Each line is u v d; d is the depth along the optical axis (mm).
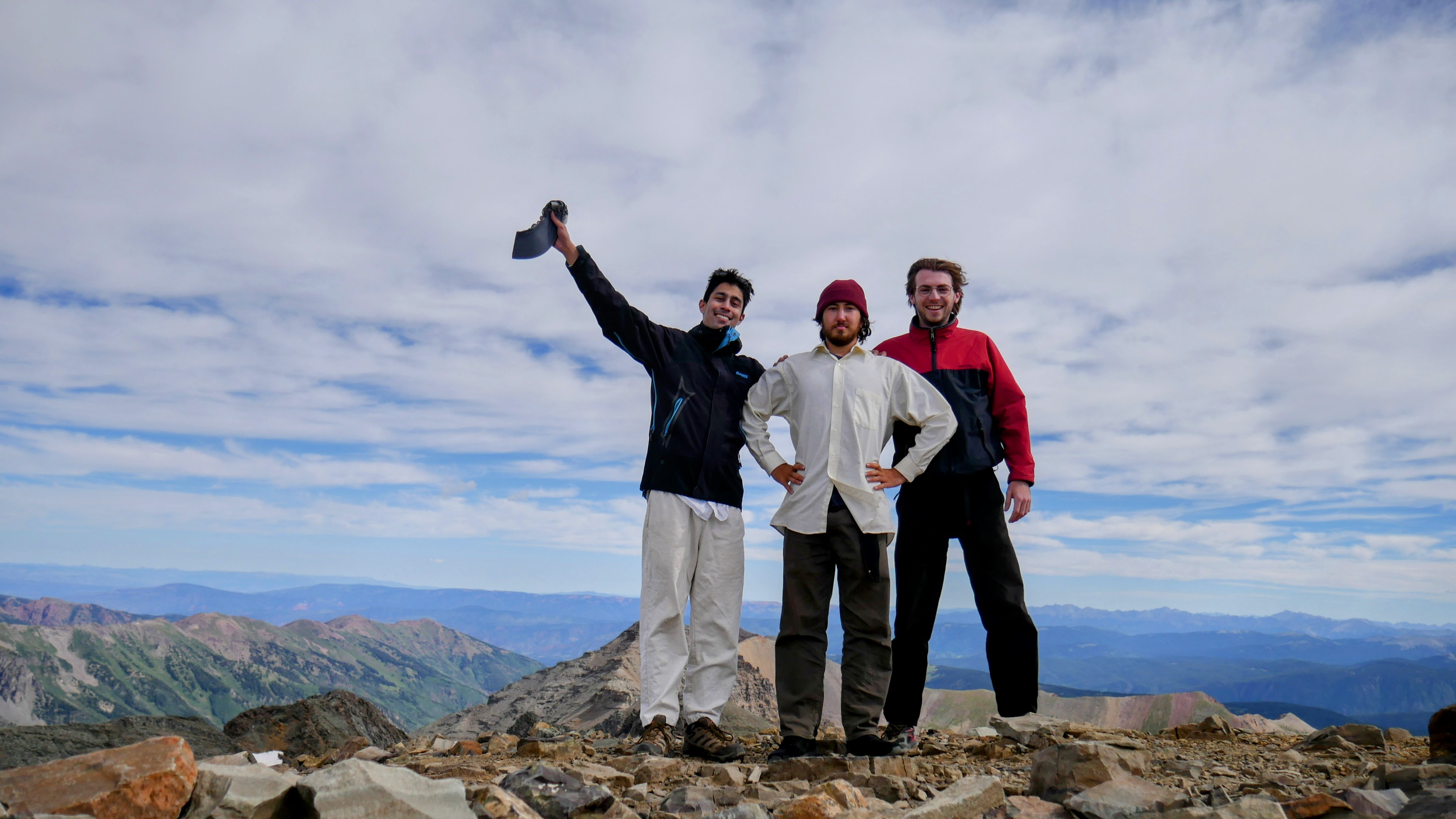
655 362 5359
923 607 5293
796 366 5195
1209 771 3697
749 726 10422
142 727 5336
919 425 5129
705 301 5656
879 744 4445
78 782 2322
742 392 5590
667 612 5145
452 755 5121
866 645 4613
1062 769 3105
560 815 2668
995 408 5598
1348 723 4707
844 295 5008
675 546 5176
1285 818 2480
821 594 4746
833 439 4812
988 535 5301
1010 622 5246
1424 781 2867
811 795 2834
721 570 5289
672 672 5113
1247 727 5840
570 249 5324
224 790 2465
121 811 2268
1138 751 4023
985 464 5285
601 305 5262
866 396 4914
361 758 4758
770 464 5082
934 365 5625
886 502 4832
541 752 4590
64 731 4953
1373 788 3000
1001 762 4281
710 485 5309
